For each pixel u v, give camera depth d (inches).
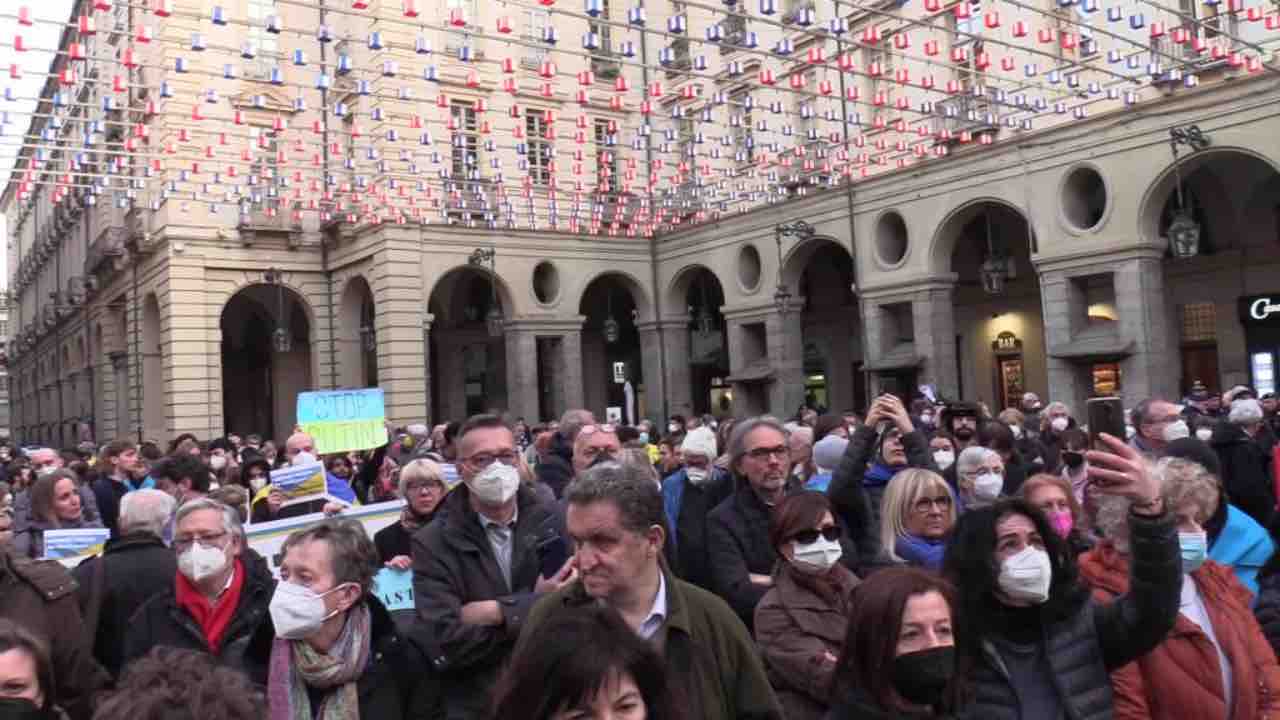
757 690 149.5
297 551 164.2
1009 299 1198.9
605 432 323.3
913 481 233.1
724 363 1501.0
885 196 1114.1
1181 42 764.6
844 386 1384.1
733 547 231.3
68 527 354.9
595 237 1395.2
